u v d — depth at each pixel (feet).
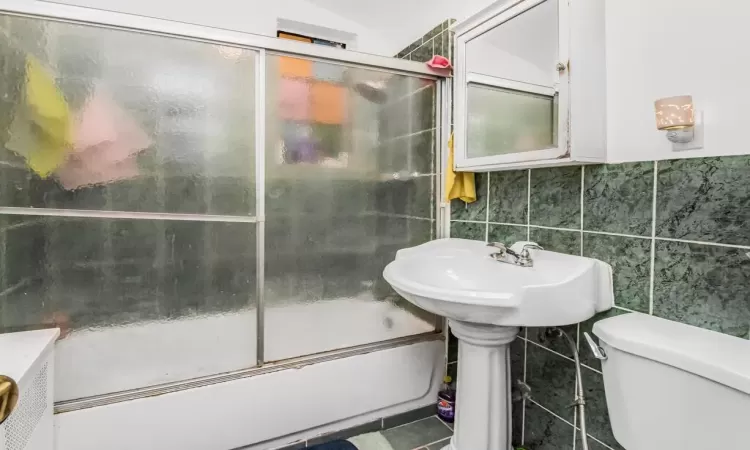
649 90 3.28
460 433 4.30
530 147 4.05
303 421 4.85
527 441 4.66
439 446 5.06
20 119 3.88
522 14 4.15
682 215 3.07
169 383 4.38
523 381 4.68
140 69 4.30
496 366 4.12
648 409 2.77
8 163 3.87
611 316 3.64
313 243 5.20
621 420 2.99
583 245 3.90
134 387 4.29
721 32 2.80
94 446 3.95
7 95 3.82
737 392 2.28
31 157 3.94
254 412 4.59
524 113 4.14
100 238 4.25
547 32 3.83
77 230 4.16
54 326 4.06
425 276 4.65
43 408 3.55
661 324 3.09
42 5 3.79
